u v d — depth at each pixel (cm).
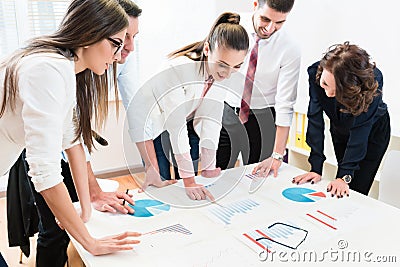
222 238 120
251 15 189
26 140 98
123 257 109
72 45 105
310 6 282
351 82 148
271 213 136
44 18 304
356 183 201
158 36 333
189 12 336
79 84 125
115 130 334
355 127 169
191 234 122
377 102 165
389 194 199
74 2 105
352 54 150
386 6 235
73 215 108
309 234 122
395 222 131
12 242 193
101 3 105
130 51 157
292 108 198
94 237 120
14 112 104
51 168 100
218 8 342
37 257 181
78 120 128
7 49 300
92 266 105
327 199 148
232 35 127
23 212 185
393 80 239
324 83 157
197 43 141
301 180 164
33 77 96
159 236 121
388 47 238
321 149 178
